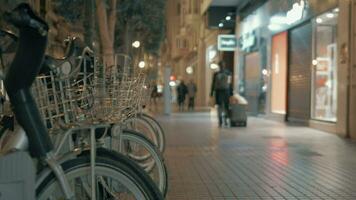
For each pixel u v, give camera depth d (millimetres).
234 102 16094
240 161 8609
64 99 2807
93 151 2654
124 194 3203
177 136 13031
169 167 7922
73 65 2855
